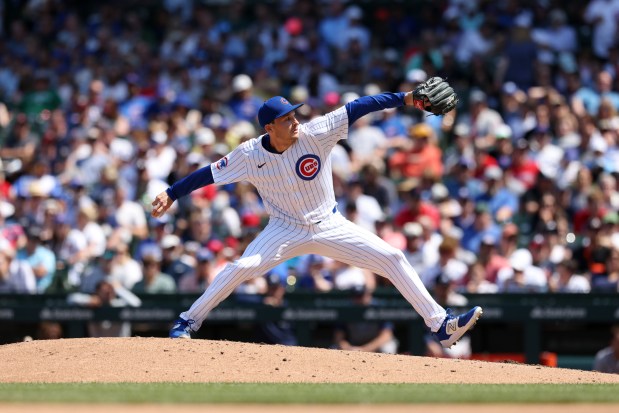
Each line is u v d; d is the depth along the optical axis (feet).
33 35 247.29
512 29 204.64
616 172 162.40
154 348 90.68
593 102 194.70
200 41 225.56
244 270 91.25
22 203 183.32
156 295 144.97
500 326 143.95
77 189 174.50
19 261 157.58
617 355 128.57
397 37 229.45
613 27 216.33
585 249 148.25
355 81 207.82
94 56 231.50
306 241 91.56
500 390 74.84
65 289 159.02
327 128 89.51
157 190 175.63
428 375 85.87
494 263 147.23
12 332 152.66
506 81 200.85
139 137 194.80
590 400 68.28
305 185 90.27
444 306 138.41
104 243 166.71
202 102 200.54
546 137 176.65
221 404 65.77
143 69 227.81
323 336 147.54
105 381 81.51
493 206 165.27
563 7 224.53
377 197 168.14
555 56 212.02
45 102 221.87
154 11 246.27
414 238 149.89
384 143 184.85
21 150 201.05
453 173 172.76
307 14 232.94
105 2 253.24
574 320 138.31
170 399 67.82
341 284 147.23
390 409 64.13
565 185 165.99
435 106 89.76
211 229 163.53
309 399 67.92
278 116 87.66
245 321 142.31
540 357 139.33
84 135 200.23
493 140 179.52
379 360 90.58
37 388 75.56
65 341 94.68
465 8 222.07
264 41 225.15
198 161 173.47
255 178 91.20
